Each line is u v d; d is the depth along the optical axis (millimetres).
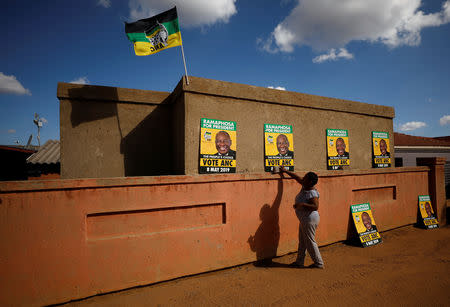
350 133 7371
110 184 3514
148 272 3742
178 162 5352
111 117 5738
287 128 6137
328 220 5695
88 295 3381
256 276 4145
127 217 3674
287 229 5086
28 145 19547
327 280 4016
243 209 4590
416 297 3506
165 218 3926
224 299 3424
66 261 3287
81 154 5438
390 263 4754
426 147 15227
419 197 7559
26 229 3107
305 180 4492
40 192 3184
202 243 4168
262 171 5684
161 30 5148
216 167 5078
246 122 5547
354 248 5598
